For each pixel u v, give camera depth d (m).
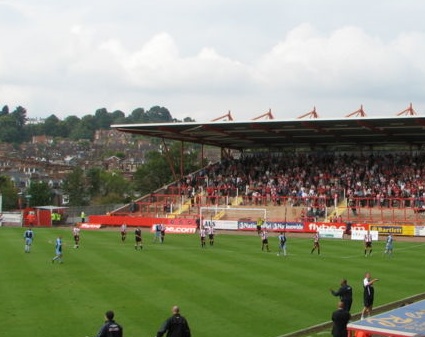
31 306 28.12
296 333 23.92
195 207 79.44
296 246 54.97
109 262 42.31
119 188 151.75
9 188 127.69
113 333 17.53
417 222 65.44
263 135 81.06
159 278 35.84
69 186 137.50
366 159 83.81
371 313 27.72
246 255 47.47
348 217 69.44
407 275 38.31
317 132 76.12
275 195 77.38
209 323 25.53
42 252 47.53
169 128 74.81
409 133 75.19
